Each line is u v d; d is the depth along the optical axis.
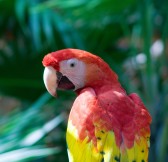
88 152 3.89
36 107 6.02
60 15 6.27
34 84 6.43
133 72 6.93
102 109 3.96
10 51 6.72
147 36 6.12
